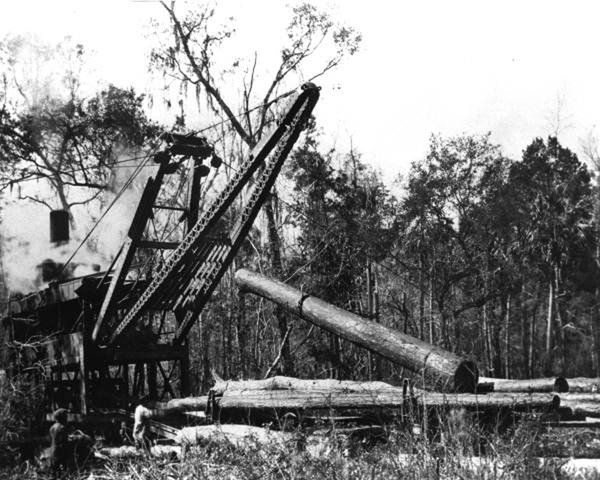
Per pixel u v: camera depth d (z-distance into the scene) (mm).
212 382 28828
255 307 34125
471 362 12648
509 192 44531
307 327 33375
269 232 30312
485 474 7340
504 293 43406
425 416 8047
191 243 16281
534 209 50906
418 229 42188
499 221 43094
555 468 7348
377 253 37344
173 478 9055
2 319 19922
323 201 35750
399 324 46062
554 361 57031
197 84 32562
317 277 32844
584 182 53469
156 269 17953
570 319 60625
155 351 18344
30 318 20000
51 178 34781
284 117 14719
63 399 18453
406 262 42594
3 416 14445
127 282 18375
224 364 30406
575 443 10461
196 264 17500
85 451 12422
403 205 41344
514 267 44219
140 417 14078
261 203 16062
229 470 8617
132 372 26203
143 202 16828
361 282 35438
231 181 15656
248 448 9203
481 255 43031
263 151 15109
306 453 8000
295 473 7727
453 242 43875
